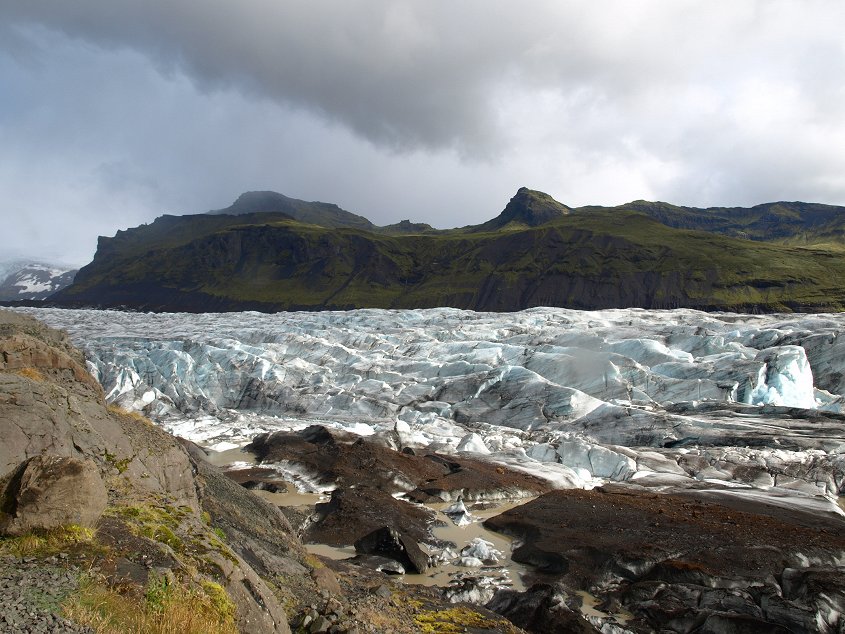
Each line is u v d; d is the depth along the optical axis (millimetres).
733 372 71062
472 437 57969
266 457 50531
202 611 11812
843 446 52656
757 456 52156
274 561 20062
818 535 32844
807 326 92062
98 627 10156
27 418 15391
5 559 11367
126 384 79000
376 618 18219
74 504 12805
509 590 26625
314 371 88812
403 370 87062
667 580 27469
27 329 24047
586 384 75688
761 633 22625
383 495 39656
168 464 20688
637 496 41500
